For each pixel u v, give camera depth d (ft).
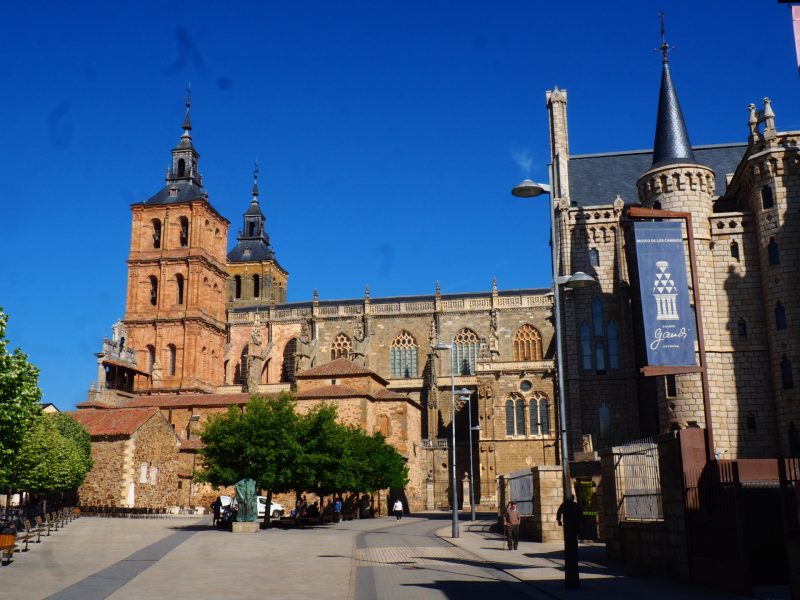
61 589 72.33
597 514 141.28
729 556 74.02
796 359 175.42
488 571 93.56
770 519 80.79
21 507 214.28
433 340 368.48
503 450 298.56
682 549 83.10
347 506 254.68
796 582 65.10
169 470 262.47
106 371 351.05
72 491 234.79
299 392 290.76
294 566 95.40
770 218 183.32
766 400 182.60
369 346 375.25
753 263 189.16
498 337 361.51
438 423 344.90
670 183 195.83
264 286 497.05
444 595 72.02
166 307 389.39
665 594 72.28
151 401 318.45
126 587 73.92
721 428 181.57
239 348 409.90
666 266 153.79
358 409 276.00
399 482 255.29
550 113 253.65
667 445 87.56
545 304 360.48
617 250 224.53
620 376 217.56
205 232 403.13
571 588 76.28
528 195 93.30
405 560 106.63
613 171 247.91
